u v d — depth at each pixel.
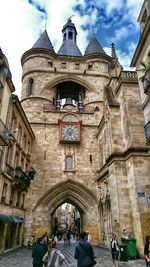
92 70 36.28
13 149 20.75
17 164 22.67
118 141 20.58
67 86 38.69
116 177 18.86
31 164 28.56
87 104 34.00
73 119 31.16
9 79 19.06
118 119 21.50
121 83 20.89
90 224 26.53
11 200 21.19
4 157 18.00
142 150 17.86
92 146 30.45
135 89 20.55
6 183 19.06
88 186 28.14
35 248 6.97
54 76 34.81
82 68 36.53
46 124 30.94
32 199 26.84
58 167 28.77
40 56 35.56
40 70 34.69
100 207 26.08
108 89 24.61
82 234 6.09
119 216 17.66
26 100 32.53
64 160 29.20
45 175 28.20
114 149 20.22
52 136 30.38
